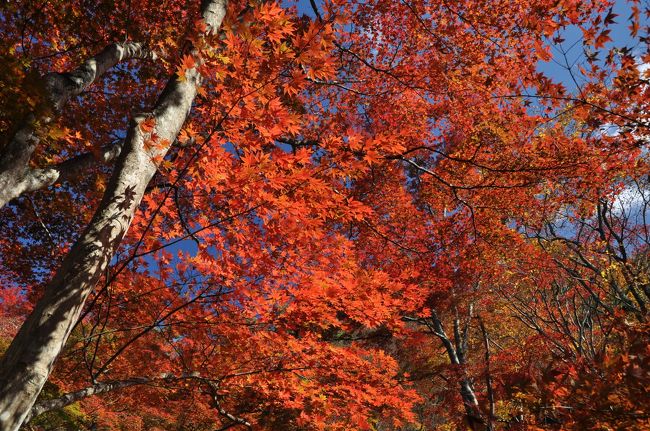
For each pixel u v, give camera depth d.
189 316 3.64
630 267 8.86
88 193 4.19
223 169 3.26
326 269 4.30
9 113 2.39
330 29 2.50
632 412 2.40
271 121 2.98
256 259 3.61
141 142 2.63
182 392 5.12
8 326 9.71
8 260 6.59
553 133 8.06
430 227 9.73
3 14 5.12
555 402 2.75
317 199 3.53
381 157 3.35
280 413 5.72
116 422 8.21
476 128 8.96
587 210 10.52
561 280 8.66
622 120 4.65
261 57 2.74
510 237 8.91
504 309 9.89
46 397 5.46
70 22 5.75
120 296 3.91
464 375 7.95
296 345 4.19
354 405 4.80
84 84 2.83
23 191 2.40
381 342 8.95
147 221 3.64
